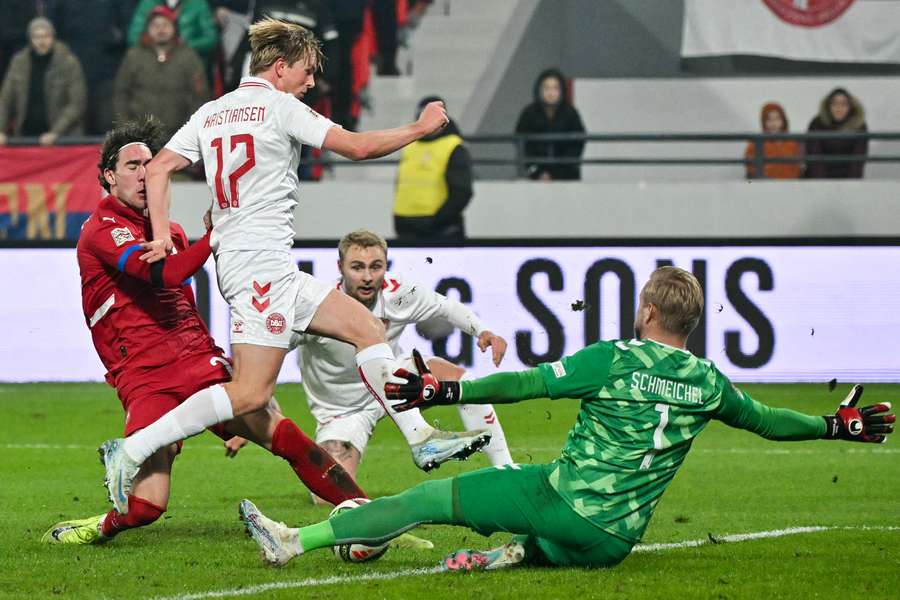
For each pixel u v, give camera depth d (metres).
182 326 19.75
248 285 18.47
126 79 47.62
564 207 46.16
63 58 48.03
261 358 18.48
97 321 19.70
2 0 51.94
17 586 16.33
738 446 33.34
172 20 47.50
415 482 27.42
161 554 18.61
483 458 31.44
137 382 19.39
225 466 30.08
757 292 42.09
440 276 42.50
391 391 15.16
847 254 42.12
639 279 42.00
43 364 44.25
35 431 35.53
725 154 52.81
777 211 45.62
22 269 44.12
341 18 51.56
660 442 15.65
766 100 52.38
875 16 51.03
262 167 18.44
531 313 42.22
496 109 54.12
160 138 20.23
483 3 54.03
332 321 18.77
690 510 23.48
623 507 15.71
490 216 46.38
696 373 15.82
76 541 19.48
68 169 45.16
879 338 42.19
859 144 47.66
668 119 53.09
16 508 23.58
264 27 18.98
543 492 15.75
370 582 16.27
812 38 51.22
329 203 47.16
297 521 22.03
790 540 19.81
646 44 53.09
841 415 16.42
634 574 16.77
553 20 53.69
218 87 49.62
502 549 16.86
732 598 15.45
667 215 45.94
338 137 18.30
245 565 17.67
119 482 17.83
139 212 19.97
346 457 23.56
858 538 20.03
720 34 51.47
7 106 48.16
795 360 42.25
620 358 15.73
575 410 40.12
